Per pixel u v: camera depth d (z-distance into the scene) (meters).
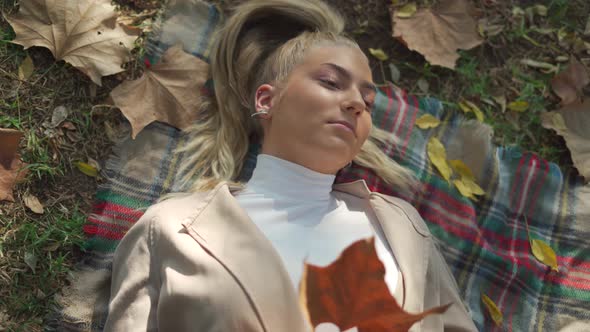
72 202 1.58
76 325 1.51
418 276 1.44
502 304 1.76
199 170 1.66
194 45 1.74
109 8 1.61
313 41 1.51
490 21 1.93
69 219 1.57
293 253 1.35
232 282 1.24
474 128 1.84
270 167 1.46
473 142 1.84
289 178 1.43
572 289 1.78
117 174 1.61
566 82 1.91
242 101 1.69
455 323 1.46
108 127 1.63
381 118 1.81
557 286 1.78
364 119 1.44
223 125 1.67
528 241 1.81
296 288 1.30
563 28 1.96
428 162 1.81
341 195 1.57
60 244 1.54
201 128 1.69
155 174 1.65
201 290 1.24
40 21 1.56
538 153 1.89
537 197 1.85
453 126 1.86
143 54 1.68
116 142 1.63
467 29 1.86
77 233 1.56
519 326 1.74
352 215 1.49
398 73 1.85
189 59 1.69
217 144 1.66
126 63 1.67
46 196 1.56
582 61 1.94
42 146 1.57
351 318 0.58
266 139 1.53
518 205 1.84
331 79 1.41
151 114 1.63
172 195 1.56
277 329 1.22
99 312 1.53
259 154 1.54
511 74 1.92
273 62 1.54
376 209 1.52
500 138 1.88
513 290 1.77
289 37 1.70
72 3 1.58
